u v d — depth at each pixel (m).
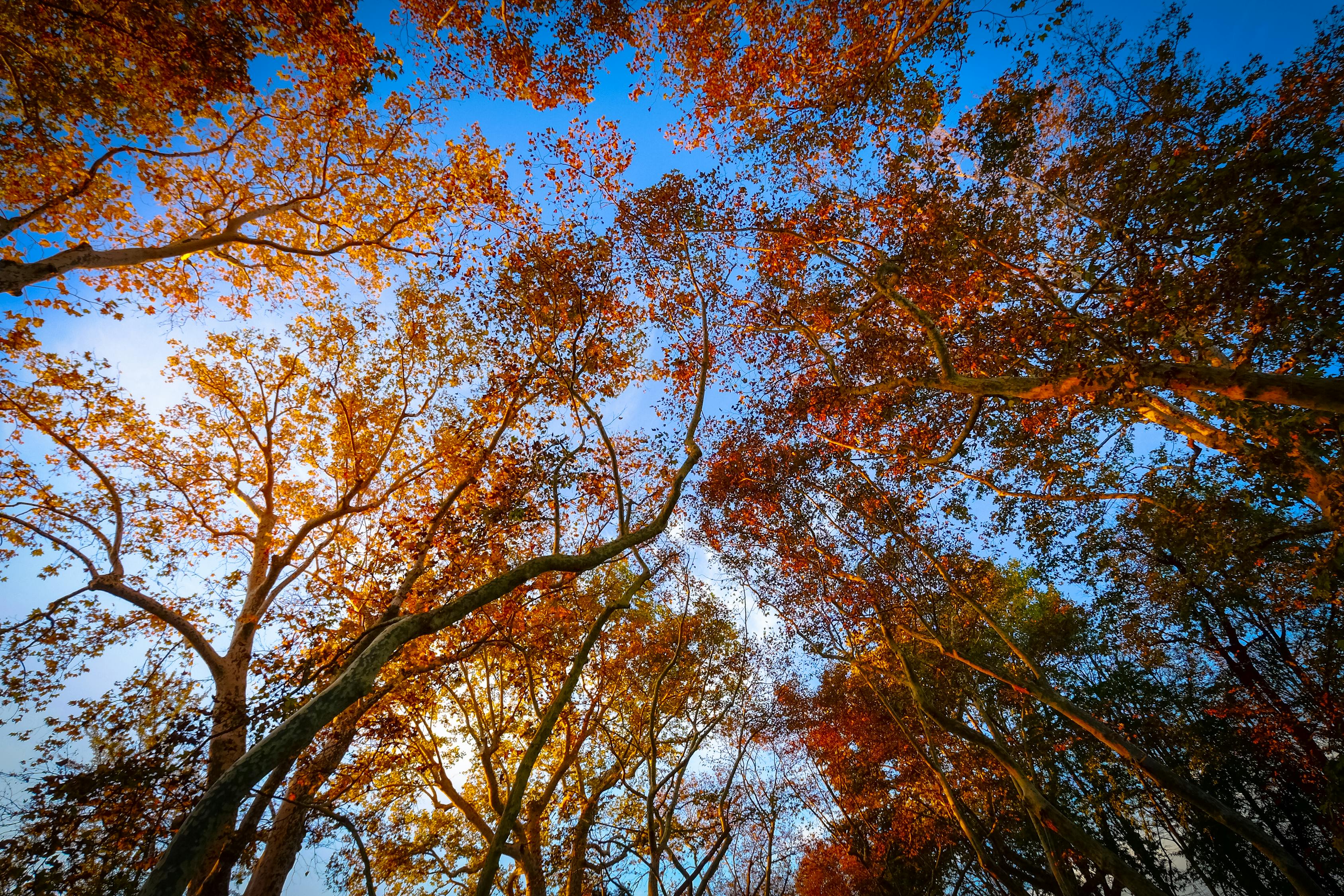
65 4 10.09
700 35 13.34
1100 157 10.88
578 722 15.59
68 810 8.09
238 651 12.95
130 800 8.21
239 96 12.74
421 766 14.48
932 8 10.84
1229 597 14.95
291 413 17.11
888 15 11.50
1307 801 17.27
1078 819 20.48
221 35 11.27
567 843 16.73
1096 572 15.75
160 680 12.99
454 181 15.90
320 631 10.79
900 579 16.61
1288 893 18.02
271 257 16.56
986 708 19.58
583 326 13.85
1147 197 7.99
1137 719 19.38
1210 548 11.98
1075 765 19.69
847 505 17.23
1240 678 17.75
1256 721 16.75
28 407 13.23
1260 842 8.88
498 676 15.72
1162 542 13.43
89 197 13.06
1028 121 11.90
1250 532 11.44
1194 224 7.22
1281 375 6.78
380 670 6.91
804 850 26.89
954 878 24.75
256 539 15.80
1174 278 8.03
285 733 5.88
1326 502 7.93
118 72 11.75
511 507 12.61
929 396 14.84
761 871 28.50
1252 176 6.37
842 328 15.25
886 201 13.53
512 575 8.68
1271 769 17.45
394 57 13.24
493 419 15.20
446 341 16.27
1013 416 13.49
